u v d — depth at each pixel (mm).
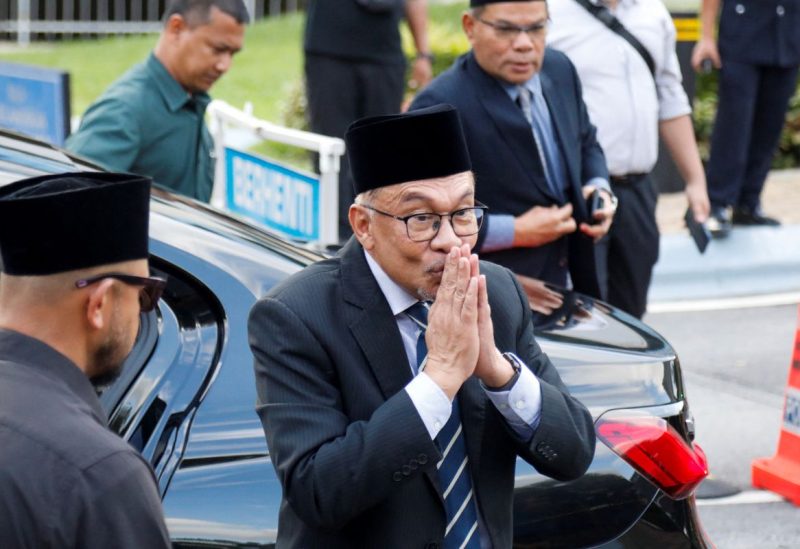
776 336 11016
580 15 7898
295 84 16891
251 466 4371
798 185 15336
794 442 7859
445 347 3578
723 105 12695
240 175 9656
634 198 7980
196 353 4535
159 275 4676
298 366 3703
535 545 4641
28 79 10664
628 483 4777
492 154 6531
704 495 7816
